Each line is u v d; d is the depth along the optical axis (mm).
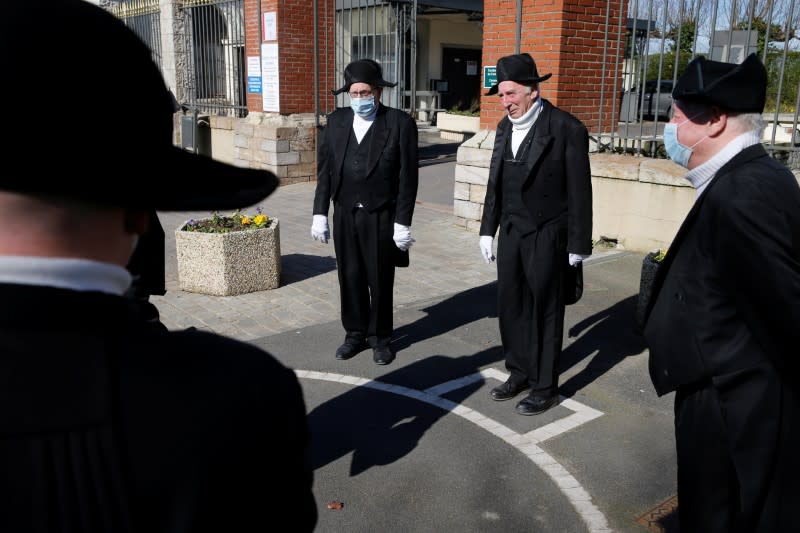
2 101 666
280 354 4949
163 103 785
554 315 3975
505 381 4523
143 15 15328
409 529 3014
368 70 4387
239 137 12625
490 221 4133
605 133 8234
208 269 6191
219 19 13773
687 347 2143
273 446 784
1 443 703
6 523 704
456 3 18062
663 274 2252
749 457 2031
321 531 2996
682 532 2277
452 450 3672
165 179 783
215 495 743
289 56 11719
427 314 5809
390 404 4203
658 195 7164
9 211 707
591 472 3449
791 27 6641
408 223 4566
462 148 8672
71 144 689
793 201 1972
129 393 735
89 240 756
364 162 4508
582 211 3768
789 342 1935
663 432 3850
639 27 12367
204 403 752
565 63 7730
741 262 1958
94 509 723
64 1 726
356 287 4789
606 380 4512
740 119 2135
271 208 10211
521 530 3006
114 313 768
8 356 703
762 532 2049
